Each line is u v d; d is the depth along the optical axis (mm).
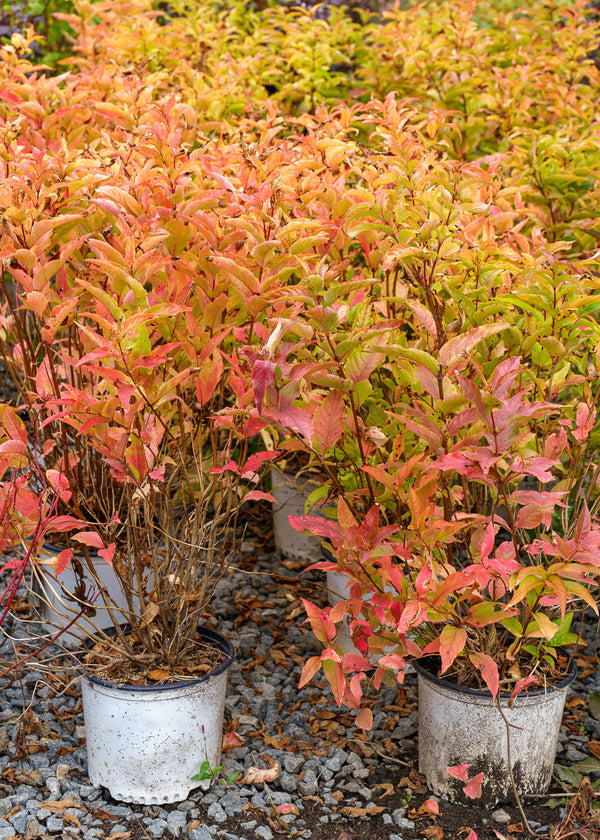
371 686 2869
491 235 2531
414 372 2104
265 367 1773
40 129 3287
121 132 2979
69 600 2875
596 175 3199
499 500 2398
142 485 2311
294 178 2645
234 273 2094
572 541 2090
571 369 2943
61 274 2574
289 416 1903
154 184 2393
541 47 4883
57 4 5434
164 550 3016
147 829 2227
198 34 5066
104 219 2566
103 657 2375
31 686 2752
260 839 2213
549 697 2287
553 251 2520
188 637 2508
